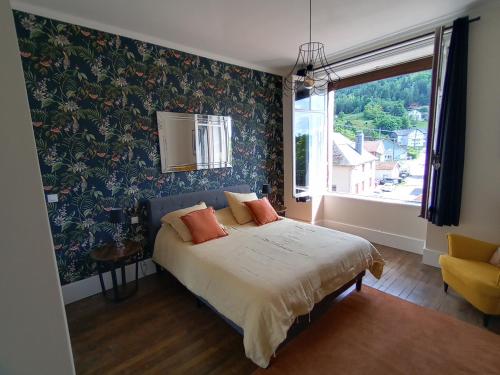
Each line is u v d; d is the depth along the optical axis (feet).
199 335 7.20
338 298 8.58
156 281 10.19
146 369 6.11
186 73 11.16
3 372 2.06
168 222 10.00
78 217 8.91
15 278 2.02
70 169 8.64
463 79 8.94
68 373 2.31
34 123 7.91
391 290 8.99
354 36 10.36
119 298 9.00
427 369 5.85
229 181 13.25
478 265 7.79
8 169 1.92
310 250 8.12
